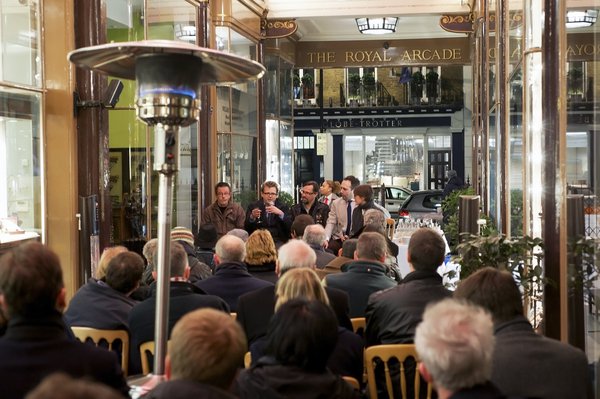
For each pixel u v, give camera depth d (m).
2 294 2.64
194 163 11.95
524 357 3.02
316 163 30.56
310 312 2.90
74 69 7.85
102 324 4.55
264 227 10.84
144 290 5.38
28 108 7.65
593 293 4.32
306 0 14.53
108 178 8.21
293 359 2.88
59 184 7.83
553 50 4.81
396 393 4.03
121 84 8.04
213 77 3.43
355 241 6.34
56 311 2.68
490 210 10.40
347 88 30.09
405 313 4.18
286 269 4.79
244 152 13.98
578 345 4.54
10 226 7.15
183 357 2.32
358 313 5.04
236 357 2.36
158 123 2.99
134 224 10.13
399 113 29.84
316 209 11.17
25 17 7.63
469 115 29.62
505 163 8.57
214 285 5.16
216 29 12.65
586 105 4.31
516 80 7.59
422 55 16.48
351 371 3.92
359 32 17.00
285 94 16.44
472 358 2.21
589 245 4.38
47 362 2.58
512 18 7.94
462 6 14.23
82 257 7.84
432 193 20.73
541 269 5.36
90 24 7.93
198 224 12.05
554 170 4.84
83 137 7.95
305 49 16.91
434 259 4.32
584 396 3.00
